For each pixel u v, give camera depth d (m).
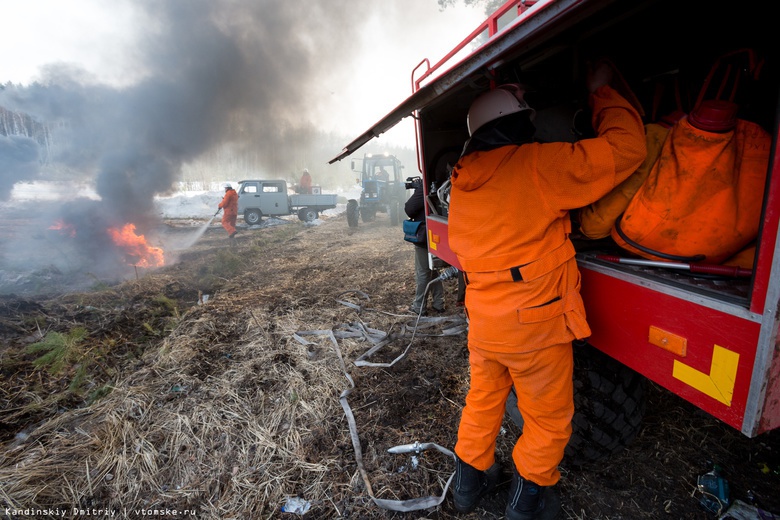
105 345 3.66
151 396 2.77
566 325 1.34
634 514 1.66
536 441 1.47
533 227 1.31
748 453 1.88
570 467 1.91
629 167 1.23
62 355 3.24
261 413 2.55
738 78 1.15
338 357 3.22
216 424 2.44
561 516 1.69
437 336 3.49
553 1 0.88
